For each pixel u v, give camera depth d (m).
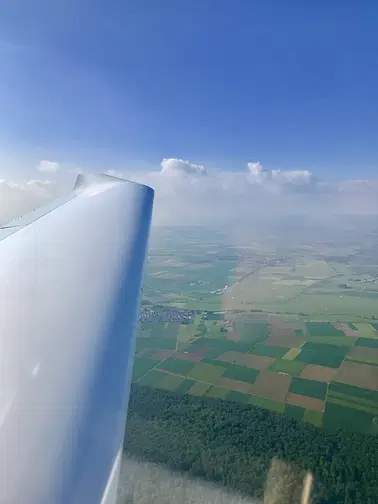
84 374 3.99
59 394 3.67
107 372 4.17
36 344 4.13
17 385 3.64
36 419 3.37
